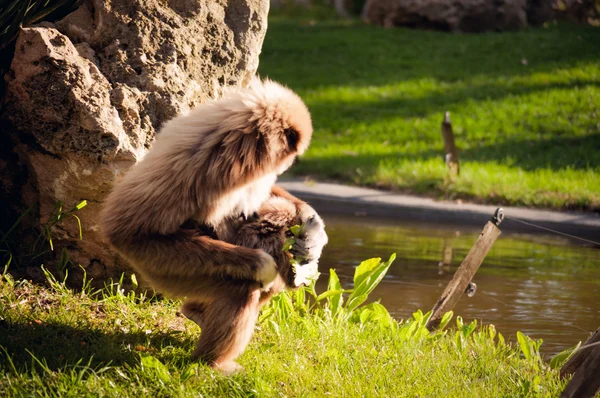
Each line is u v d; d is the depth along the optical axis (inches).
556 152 889.5
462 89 1147.9
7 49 325.7
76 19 335.0
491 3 1461.6
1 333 260.1
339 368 278.7
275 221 268.2
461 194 730.2
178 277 252.1
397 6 1545.3
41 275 321.1
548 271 505.0
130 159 309.1
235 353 256.5
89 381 234.7
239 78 360.5
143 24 335.0
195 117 254.1
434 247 563.2
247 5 364.5
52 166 314.8
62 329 274.1
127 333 285.0
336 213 697.0
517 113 1030.4
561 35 1413.6
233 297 251.1
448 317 343.9
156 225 244.1
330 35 1501.0
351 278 464.4
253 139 244.1
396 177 791.7
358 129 1018.7
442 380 276.5
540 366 314.0
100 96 311.7
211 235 257.3
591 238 617.6
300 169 851.4
